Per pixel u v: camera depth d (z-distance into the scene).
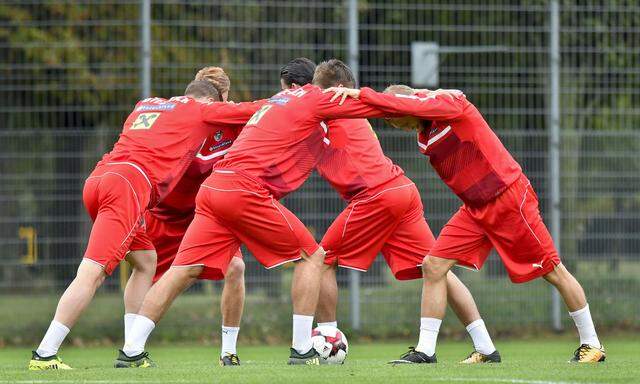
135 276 26.69
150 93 41.50
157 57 41.84
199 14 42.06
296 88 25.33
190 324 41.78
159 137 25.39
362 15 43.34
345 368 22.47
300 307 24.12
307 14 42.44
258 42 42.31
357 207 26.59
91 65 42.25
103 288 41.38
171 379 20.09
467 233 25.00
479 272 43.00
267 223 23.72
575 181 43.19
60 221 41.56
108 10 42.88
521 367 22.81
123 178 24.97
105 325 41.47
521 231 24.61
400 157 42.16
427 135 24.91
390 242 27.03
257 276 41.81
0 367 26.31
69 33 42.94
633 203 43.47
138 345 24.38
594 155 43.38
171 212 27.50
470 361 26.14
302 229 24.05
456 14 43.47
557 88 43.16
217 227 23.98
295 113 24.06
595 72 43.81
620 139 43.56
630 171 43.56
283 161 23.97
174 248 27.91
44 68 42.16
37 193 41.56
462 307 26.08
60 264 41.50
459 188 24.75
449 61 43.16
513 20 43.56
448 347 40.31
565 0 43.84
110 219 24.86
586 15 43.88
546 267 24.97
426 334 25.00
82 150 41.59
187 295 41.69
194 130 25.58
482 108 43.22
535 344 40.84
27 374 21.86
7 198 41.62
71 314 24.39
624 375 20.75
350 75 26.09
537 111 43.31
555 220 42.81
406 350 38.38
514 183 24.50
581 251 43.19
